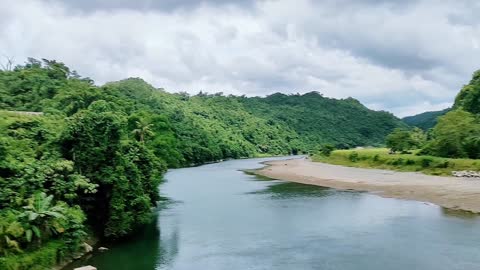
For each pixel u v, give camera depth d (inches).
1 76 3956.7
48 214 1135.6
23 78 3971.5
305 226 1737.2
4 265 973.8
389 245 1414.9
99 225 1491.1
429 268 1179.9
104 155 1451.8
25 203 1166.3
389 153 4781.0
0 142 1235.2
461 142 3715.6
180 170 4793.3
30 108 3265.3
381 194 2508.6
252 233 1644.9
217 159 6870.1
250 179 3631.9
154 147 3764.8
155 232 1668.3
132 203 1545.3
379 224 1724.9
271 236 1593.3
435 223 1702.8
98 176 1422.2
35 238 1124.5
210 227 1756.9
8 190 1155.9
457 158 3636.8
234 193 2758.4
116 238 1510.8
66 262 1229.7
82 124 1437.0
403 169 3799.2
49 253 1137.4
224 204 2324.1
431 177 3152.1
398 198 2338.8
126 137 1911.9
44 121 1608.0
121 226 1475.1
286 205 2245.3
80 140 1427.2
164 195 2699.3
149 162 1936.5
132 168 1571.1
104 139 1455.5
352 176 3491.6
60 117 1936.5
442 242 1425.9
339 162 4975.4
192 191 2888.8
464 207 1988.2
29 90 3708.2
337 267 1222.3
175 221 1878.7
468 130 3747.5
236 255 1364.4
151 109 6112.2
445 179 2962.6
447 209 1974.7
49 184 1304.1
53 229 1199.6
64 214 1242.0
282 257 1332.4
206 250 1422.2
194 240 1550.2
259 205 2267.5
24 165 1254.3
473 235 1502.2
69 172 1364.4
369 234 1571.1
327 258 1306.6
